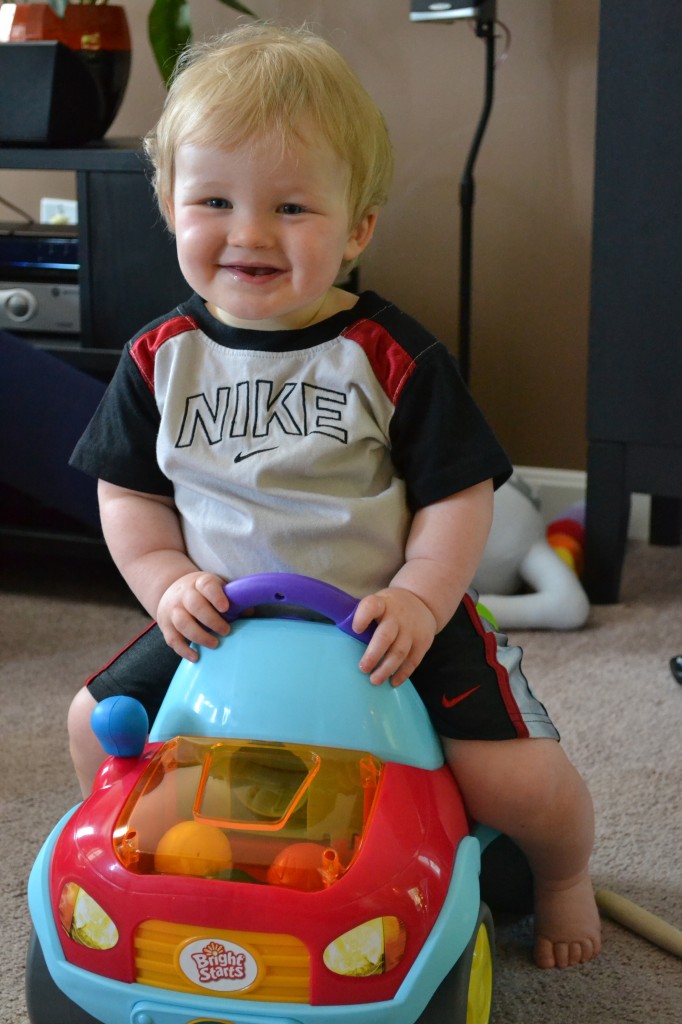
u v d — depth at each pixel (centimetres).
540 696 139
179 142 82
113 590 178
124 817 73
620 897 97
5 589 178
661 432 161
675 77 148
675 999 86
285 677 77
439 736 85
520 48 190
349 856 70
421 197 201
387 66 198
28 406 162
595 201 156
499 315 202
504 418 206
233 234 80
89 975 71
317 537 83
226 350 87
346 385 85
